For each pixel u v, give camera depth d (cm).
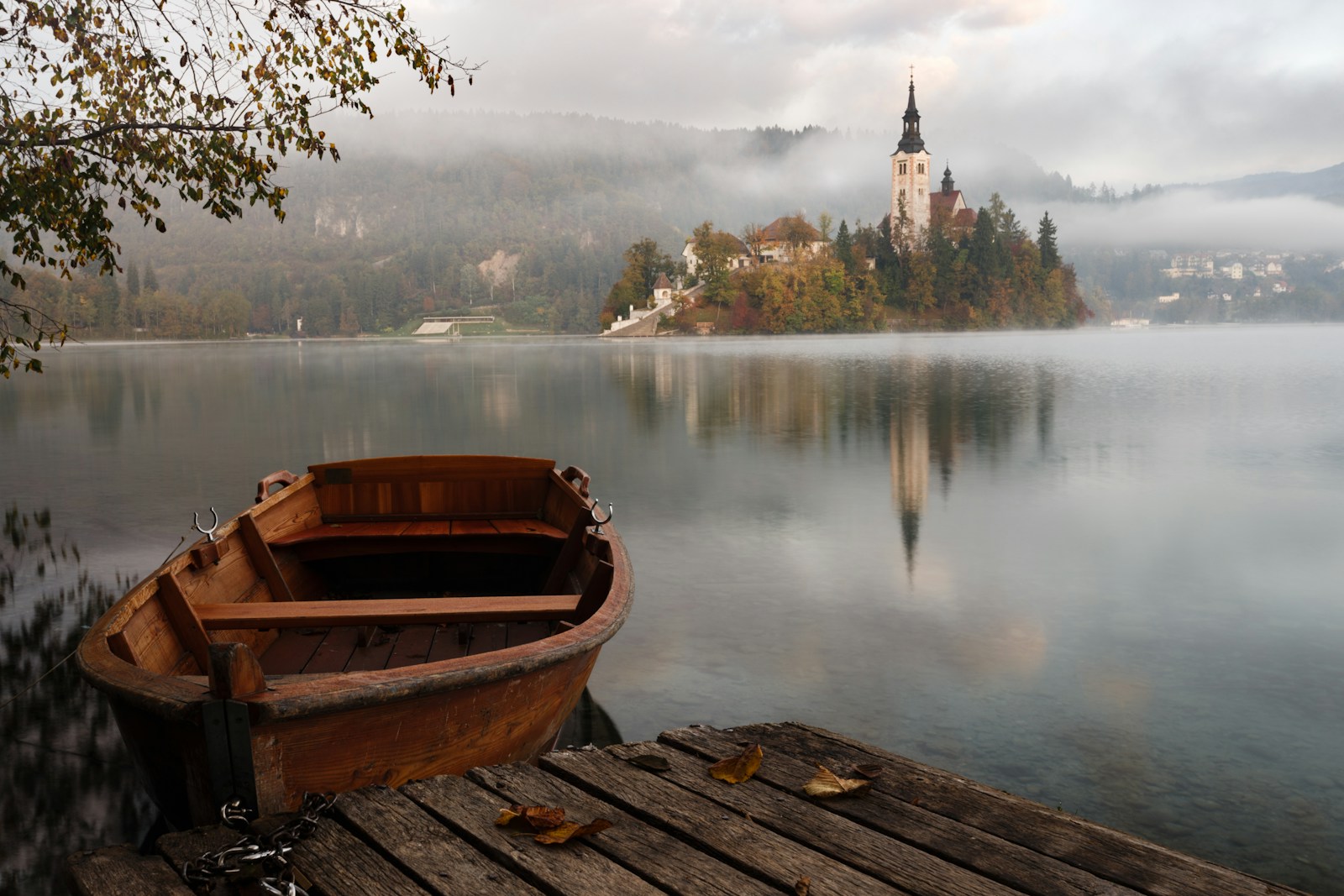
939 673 712
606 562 534
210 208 855
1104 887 206
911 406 3294
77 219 841
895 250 18012
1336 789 527
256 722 297
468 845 226
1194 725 616
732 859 218
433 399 3806
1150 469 1820
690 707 643
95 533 1238
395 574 783
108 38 828
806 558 1081
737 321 15562
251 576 623
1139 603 903
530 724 439
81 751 580
